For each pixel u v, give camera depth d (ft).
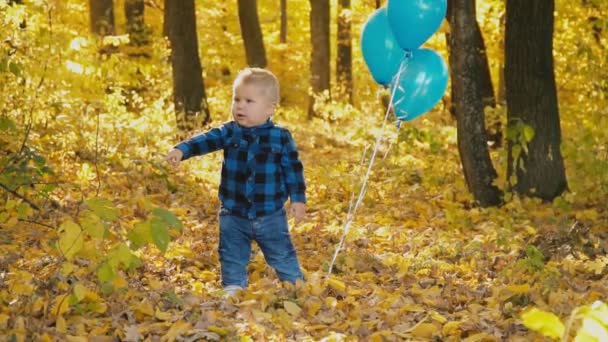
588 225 28.48
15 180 21.85
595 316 8.94
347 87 86.53
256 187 18.03
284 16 106.93
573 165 33.47
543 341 14.65
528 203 32.22
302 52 108.78
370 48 23.43
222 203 18.45
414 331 15.58
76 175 32.50
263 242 18.45
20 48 30.91
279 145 18.07
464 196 34.37
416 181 40.19
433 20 22.48
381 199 35.37
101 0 53.52
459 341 15.30
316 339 15.29
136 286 17.87
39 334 13.82
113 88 39.40
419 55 23.32
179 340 14.32
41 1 33.47
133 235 14.42
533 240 25.09
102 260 14.67
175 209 29.94
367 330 15.80
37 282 16.62
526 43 33.24
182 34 52.16
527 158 33.35
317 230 27.40
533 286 18.67
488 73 51.75
